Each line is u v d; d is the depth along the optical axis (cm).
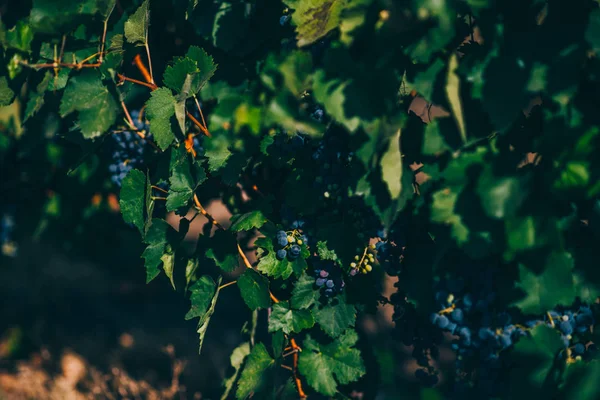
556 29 147
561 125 147
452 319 155
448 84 147
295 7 153
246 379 162
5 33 162
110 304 336
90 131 156
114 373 251
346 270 160
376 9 147
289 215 163
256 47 165
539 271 147
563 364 150
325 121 155
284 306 161
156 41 177
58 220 213
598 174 145
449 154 151
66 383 259
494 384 155
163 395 231
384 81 147
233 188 174
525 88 146
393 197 148
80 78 156
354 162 153
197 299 161
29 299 324
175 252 167
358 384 170
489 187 147
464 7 148
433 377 164
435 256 154
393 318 163
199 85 159
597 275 152
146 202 161
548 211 147
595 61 147
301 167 161
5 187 211
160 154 169
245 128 157
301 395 167
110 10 157
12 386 256
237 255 163
